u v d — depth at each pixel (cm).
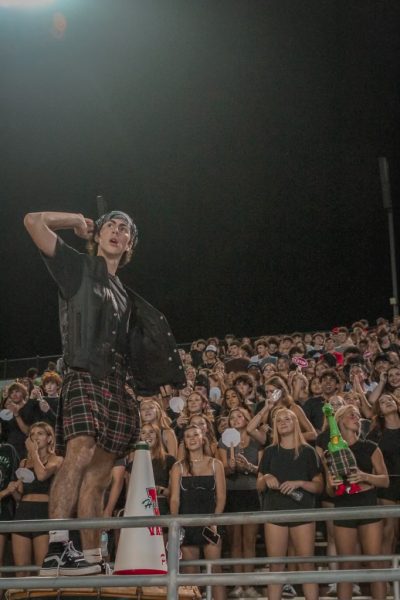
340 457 639
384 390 884
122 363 378
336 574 313
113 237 392
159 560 391
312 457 655
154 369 389
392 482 715
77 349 356
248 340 1568
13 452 752
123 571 387
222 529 729
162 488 707
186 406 962
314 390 918
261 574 315
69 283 361
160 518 324
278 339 1504
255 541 741
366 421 797
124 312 380
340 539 627
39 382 1240
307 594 581
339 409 688
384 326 1434
